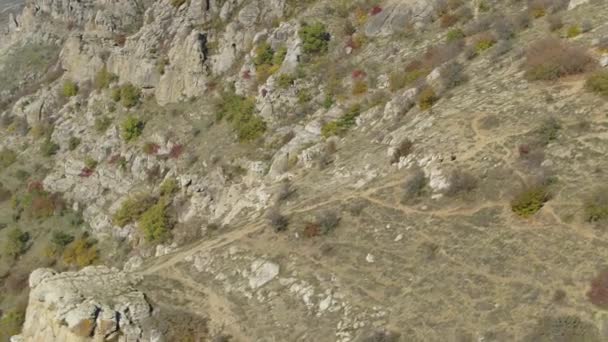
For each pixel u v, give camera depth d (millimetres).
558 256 38969
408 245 44781
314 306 44000
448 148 49625
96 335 45812
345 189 53156
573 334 34656
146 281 51469
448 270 41688
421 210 46656
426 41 69812
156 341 45562
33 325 50125
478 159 47375
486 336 36844
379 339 39312
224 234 55031
